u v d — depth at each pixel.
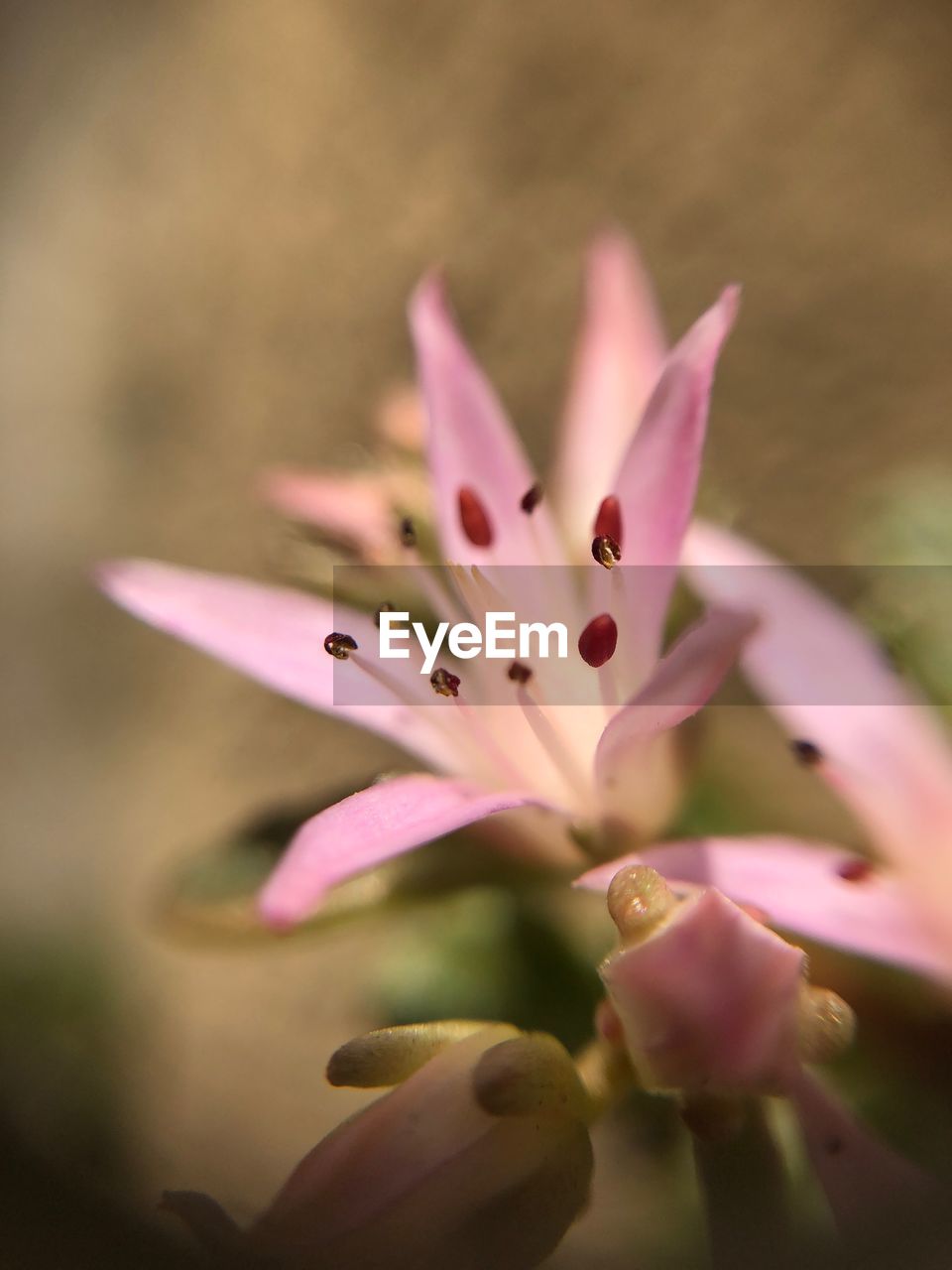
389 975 0.05
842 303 0.07
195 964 0.06
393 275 0.07
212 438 0.07
